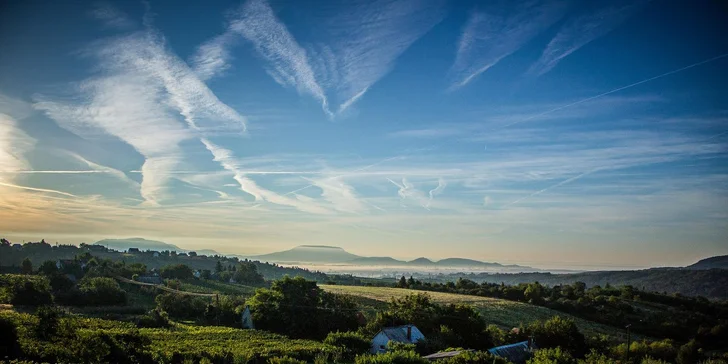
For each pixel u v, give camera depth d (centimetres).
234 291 13688
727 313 11294
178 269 14788
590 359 5112
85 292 9106
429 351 5950
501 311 10462
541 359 4797
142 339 4797
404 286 15675
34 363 3412
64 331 4262
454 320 7362
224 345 5712
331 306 7519
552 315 10556
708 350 8356
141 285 11700
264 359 4962
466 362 4281
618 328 10025
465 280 16400
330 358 5272
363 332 6988
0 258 18488
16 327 3991
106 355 4062
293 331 7138
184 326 7625
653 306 12219
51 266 12294
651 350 7512
